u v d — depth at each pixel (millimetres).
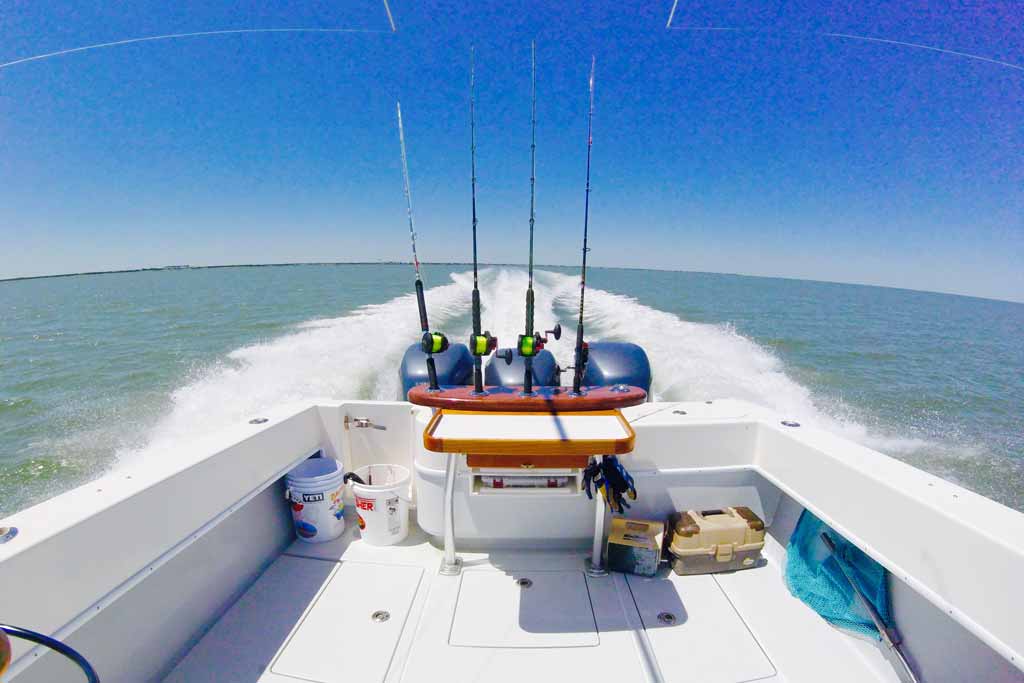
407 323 10164
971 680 1324
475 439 1432
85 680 1258
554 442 1429
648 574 1982
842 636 1688
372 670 1552
